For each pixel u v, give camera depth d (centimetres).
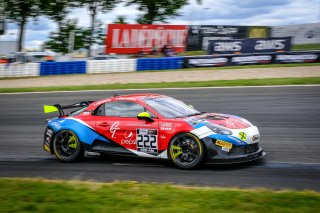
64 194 499
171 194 479
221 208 421
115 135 695
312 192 470
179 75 1980
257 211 406
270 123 983
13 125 1159
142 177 613
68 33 3762
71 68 2380
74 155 734
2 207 462
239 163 668
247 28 3088
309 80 1508
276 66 2097
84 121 730
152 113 672
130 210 430
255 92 1386
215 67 2247
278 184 547
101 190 512
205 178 587
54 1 3672
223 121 658
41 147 898
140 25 2948
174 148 643
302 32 3059
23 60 2900
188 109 714
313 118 999
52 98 1538
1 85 2047
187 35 3003
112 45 2961
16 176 669
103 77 2105
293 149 752
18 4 3562
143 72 2222
